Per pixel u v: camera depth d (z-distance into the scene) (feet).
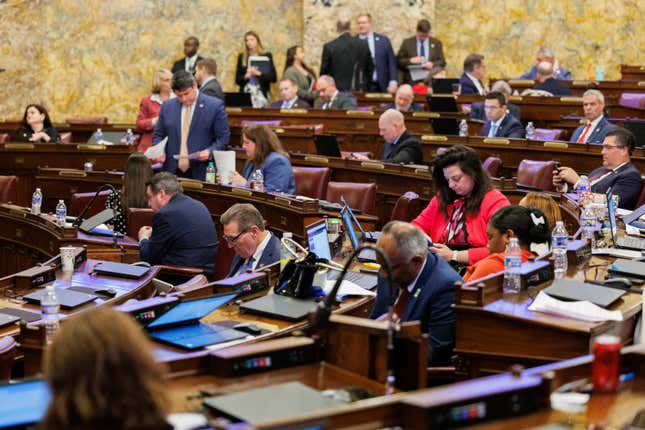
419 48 89.76
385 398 17.16
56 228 46.09
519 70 99.30
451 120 64.03
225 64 96.43
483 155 62.23
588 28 97.66
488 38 99.55
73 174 60.80
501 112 65.51
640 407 18.38
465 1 99.66
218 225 54.13
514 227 31.63
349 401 20.35
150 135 71.10
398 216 47.75
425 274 28.45
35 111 71.87
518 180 53.26
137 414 14.08
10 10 89.66
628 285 29.76
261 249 36.70
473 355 26.73
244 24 96.58
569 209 45.34
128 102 94.32
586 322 25.70
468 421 16.98
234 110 78.74
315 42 95.04
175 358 21.45
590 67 98.22
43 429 14.16
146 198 49.24
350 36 86.53
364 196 50.19
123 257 43.86
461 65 100.48
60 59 92.17
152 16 94.27
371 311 31.73
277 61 97.76
